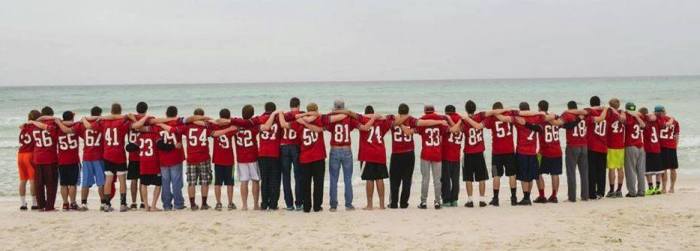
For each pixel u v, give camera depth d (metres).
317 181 10.69
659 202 11.12
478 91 95.19
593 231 8.71
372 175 10.83
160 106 61.09
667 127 12.59
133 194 11.30
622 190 13.70
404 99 70.62
